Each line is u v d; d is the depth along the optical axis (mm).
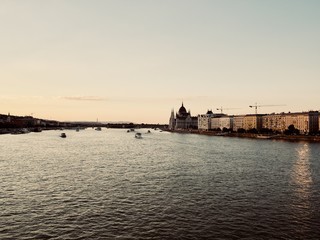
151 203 55469
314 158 120625
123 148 168125
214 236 41188
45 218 47531
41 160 112750
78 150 153500
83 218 47594
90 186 68938
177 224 45250
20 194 61625
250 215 49156
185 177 79875
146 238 40531
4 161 108750
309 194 62562
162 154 136375
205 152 145625
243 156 128000
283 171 89875
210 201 56969
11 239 40125
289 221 46656
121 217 48031
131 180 75688
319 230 43406
